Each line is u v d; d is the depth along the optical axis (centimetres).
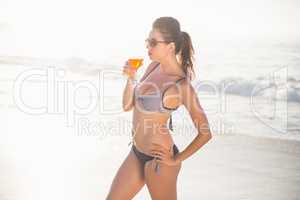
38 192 553
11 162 662
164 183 363
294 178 620
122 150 731
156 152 360
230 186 589
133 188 378
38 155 696
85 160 677
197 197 553
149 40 369
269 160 693
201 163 678
